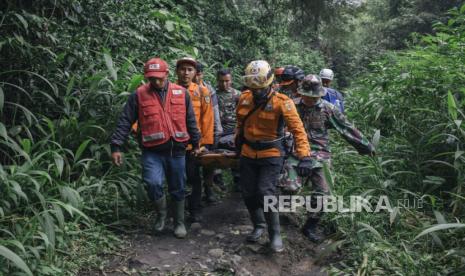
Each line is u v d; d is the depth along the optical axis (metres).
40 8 4.91
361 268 3.57
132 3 6.58
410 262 3.56
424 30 20.20
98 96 5.02
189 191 5.38
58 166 3.74
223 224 4.71
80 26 5.48
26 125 4.59
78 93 5.00
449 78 5.52
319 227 4.63
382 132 6.46
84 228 4.14
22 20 4.16
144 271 3.68
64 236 3.74
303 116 4.38
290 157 4.34
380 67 7.43
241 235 4.42
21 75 4.67
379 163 4.80
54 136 4.39
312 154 4.29
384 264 3.66
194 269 3.75
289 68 4.68
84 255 3.76
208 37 10.93
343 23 17.33
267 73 3.80
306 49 19.16
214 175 5.82
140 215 4.71
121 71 5.37
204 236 4.39
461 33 6.13
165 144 4.09
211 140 4.86
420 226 4.25
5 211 3.46
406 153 5.29
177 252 4.03
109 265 3.74
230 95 5.65
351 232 4.13
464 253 3.51
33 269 3.14
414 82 5.84
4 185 3.45
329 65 21.61
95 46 5.63
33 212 3.52
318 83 4.30
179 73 4.68
